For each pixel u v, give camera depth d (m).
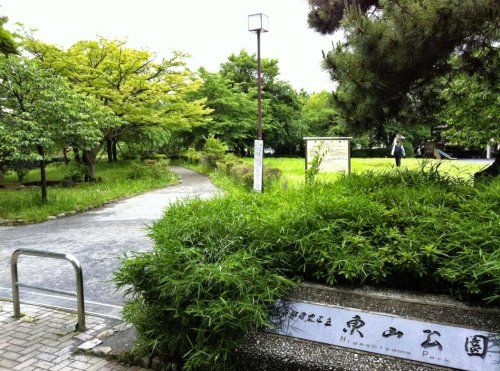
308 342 2.82
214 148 25.36
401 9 4.00
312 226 3.42
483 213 3.21
